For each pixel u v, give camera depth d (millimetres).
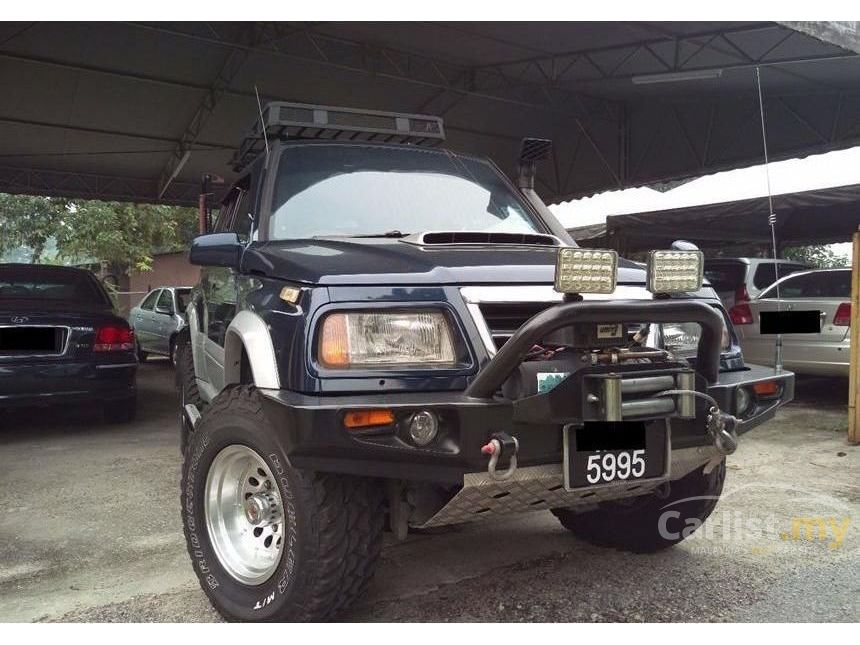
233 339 3238
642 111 13273
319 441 2496
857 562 3752
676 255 2729
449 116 12797
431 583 3490
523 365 2643
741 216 12766
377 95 11797
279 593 2818
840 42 6348
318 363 2641
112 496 5016
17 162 14141
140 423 7832
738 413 3080
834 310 8062
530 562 3750
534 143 4348
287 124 4090
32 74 10031
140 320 14453
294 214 3715
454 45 9945
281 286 2904
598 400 2605
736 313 8953
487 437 2518
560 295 2869
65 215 26062
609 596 3342
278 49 9797
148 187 15945
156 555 3918
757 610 3205
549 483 2703
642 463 2793
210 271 4352
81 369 6668
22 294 7078
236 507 3170
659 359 2811
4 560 3859
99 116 11703
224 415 3016
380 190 3945
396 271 2797
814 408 8508
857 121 10789
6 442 6805
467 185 4188
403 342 2703
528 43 9727
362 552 2777
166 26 9008
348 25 9227
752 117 11906
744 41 8820
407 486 2879
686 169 12906
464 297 2758
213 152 13602
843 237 14242
